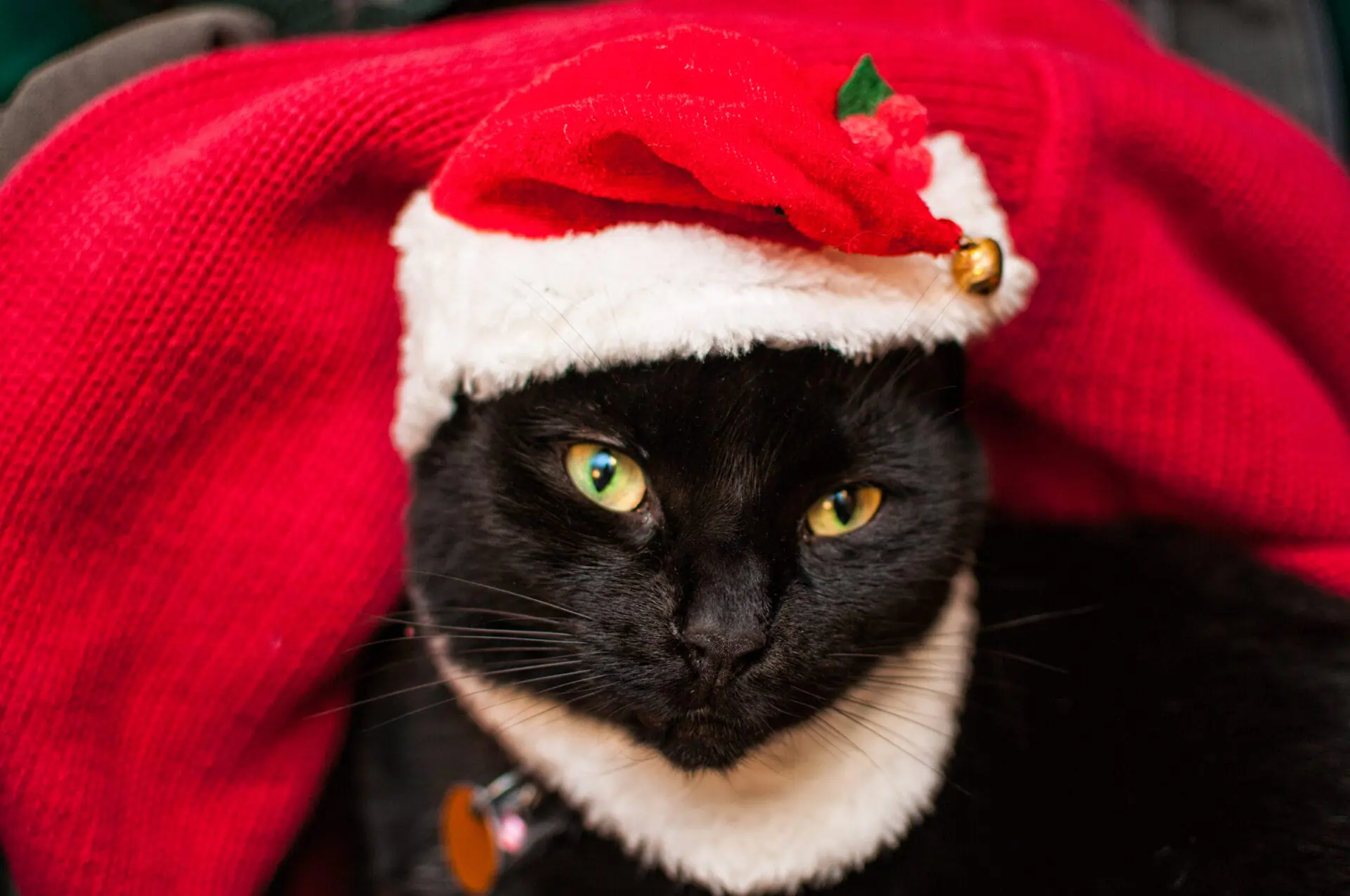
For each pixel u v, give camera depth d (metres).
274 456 0.34
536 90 0.29
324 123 0.32
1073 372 0.35
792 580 0.32
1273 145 0.36
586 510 0.32
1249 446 0.35
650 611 0.32
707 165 0.27
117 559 0.33
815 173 0.28
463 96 0.33
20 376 0.32
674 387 0.31
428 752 0.38
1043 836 0.33
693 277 0.29
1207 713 0.33
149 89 0.34
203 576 0.33
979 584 0.37
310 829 0.40
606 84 0.29
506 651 0.33
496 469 0.33
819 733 0.33
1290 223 0.36
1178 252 0.35
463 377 0.32
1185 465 0.35
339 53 0.35
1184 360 0.34
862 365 0.32
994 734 0.35
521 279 0.30
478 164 0.29
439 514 0.34
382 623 0.36
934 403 0.34
